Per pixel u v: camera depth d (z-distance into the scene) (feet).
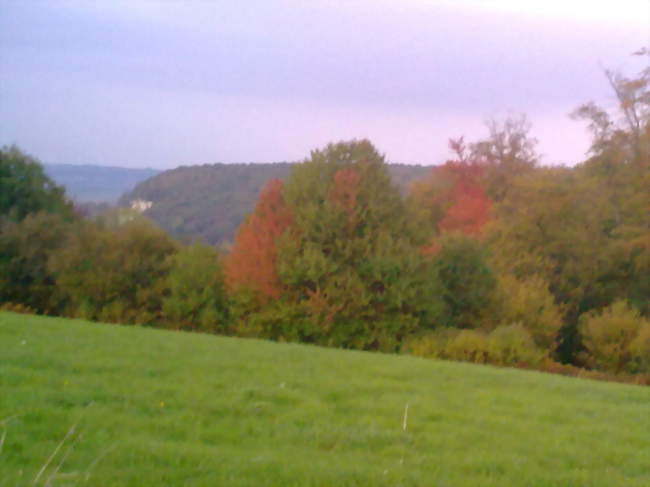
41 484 17.89
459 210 162.40
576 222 124.88
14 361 32.32
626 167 128.36
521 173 167.84
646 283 120.37
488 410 30.14
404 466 21.63
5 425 21.98
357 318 93.20
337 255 95.50
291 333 94.07
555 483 21.12
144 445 21.36
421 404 29.96
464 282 99.66
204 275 104.78
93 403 25.73
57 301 113.80
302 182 98.07
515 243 125.39
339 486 19.52
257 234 98.22
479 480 20.85
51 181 143.43
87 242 112.98
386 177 98.68
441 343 76.95
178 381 31.12
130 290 110.11
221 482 19.12
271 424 25.40
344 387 32.12
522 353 71.87
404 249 94.79
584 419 30.01
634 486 21.34
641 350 82.58
